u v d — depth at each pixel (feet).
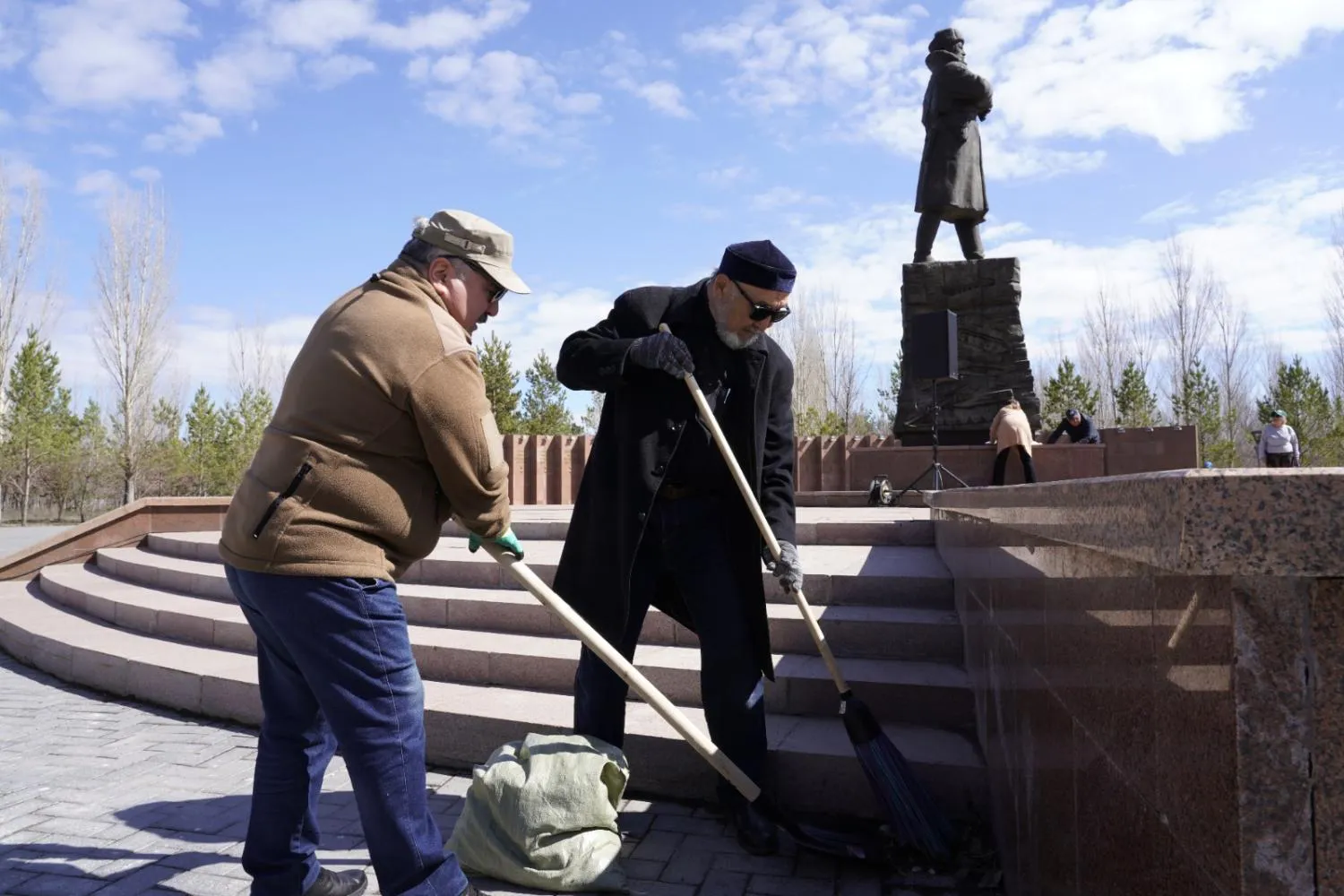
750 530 10.23
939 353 31.65
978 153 42.14
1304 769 2.81
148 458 118.11
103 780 12.39
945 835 9.37
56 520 111.04
